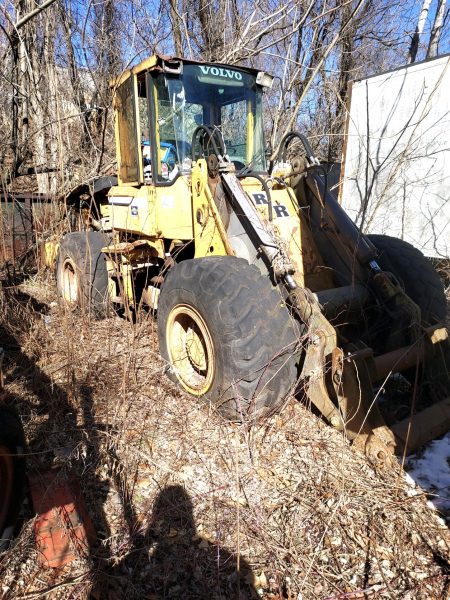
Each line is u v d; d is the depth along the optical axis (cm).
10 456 205
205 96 381
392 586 196
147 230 405
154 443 284
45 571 201
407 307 316
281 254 300
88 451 274
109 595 191
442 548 213
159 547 214
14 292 565
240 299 284
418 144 559
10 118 814
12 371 369
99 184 528
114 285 477
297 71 704
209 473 259
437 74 533
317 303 290
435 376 312
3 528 203
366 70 1012
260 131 422
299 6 699
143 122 394
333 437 288
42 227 630
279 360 288
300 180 361
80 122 810
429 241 564
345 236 337
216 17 804
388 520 228
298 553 212
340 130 830
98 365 366
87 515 224
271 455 273
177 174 363
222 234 322
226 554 210
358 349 298
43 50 800
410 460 270
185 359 342
